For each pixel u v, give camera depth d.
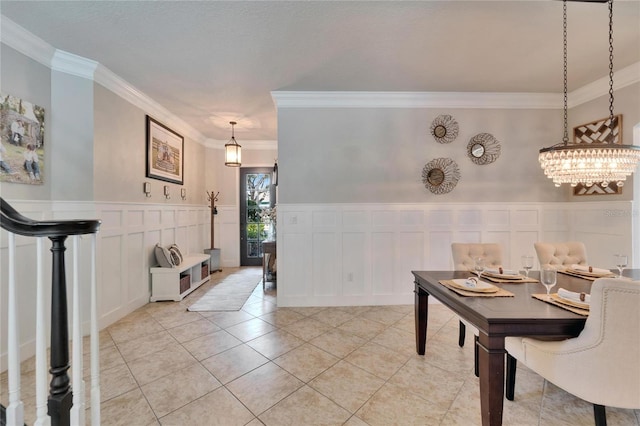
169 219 4.03
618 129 2.90
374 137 3.42
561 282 1.97
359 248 3.42
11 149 2.12
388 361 2.17
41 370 1.06
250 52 2.46
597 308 1.21
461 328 2.40
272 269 4.39
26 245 2.17
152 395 1.76
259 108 3.76
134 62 2.60
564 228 3.52
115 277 2.93
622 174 2.00
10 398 1.04
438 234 3.47
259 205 5.80
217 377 1.95
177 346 2.39
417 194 3.46
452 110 3.45
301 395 1.77
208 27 2.12
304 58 2.56
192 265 3.94
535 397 1.77
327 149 3.39
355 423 1.54
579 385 1.28
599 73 2.89
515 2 1.87
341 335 2.61
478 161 3.47
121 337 2.55
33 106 2.29
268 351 2.31
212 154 5.57
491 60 2.62
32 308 2.21
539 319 1.32
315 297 3.40
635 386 1.17
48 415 1.09
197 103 3.58
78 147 2.57
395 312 3.19
